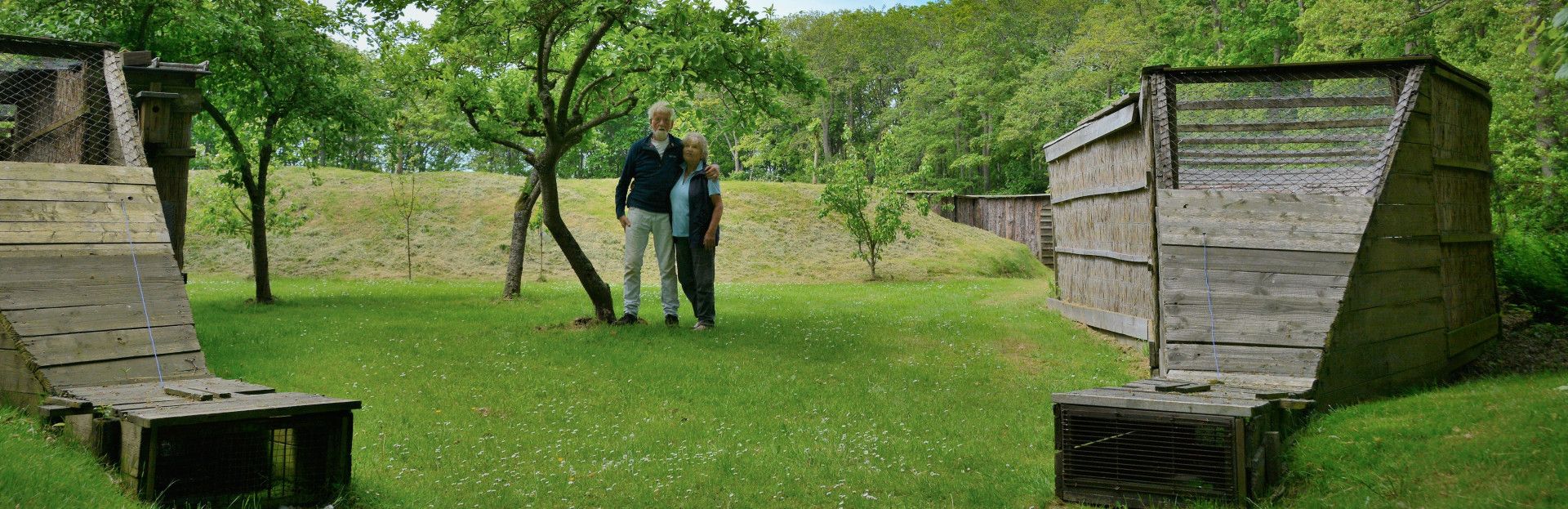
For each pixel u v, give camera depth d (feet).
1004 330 44.91
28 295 22.18
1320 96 34.30
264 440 17.38
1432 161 30.37
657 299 62.03
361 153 134.92
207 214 72.38
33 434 17.93
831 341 40.96
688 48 39.75
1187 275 27.04
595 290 44.96
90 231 24.50
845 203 93.71
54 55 30.86
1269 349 25.18
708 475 20.98
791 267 97.86
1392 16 78.23
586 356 35.81
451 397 28.76
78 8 47.93
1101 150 44.47
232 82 56.90
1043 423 26.94
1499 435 17.88
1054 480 20.48
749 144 206.90
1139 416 18.72
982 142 228.02
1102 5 236.63
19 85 32.94
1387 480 17.38
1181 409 18.45
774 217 110.63
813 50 256.52
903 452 23.40
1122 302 41.98
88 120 30.71
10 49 29.94
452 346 37.29
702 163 44.04
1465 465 17.10
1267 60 145.79
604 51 50.85
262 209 58.44
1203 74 30.27
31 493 13.87
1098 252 44.88
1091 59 202.39
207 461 17.01
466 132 50.44
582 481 20.30
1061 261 52.85
